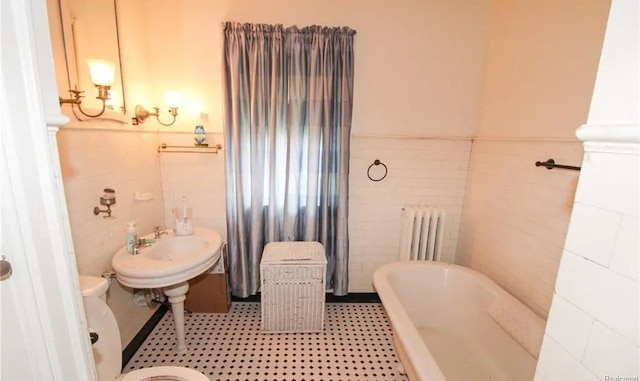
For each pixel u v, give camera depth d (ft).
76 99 4.21
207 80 7.07
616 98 1.58
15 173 1.64
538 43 5.71
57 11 4.25
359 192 7.86
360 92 7.35
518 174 6.17
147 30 6.79
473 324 6.40
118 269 4.99
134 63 6.28
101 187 5.24
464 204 8.10
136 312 6.35
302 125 7.08
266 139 7.18
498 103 6.84
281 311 6.81
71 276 2.05
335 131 7.16
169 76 7.00
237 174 7.06
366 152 7.67
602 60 1.65
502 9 6.73
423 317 6.95
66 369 2.04
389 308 5.24
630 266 1.53
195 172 7.50
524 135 6.03
